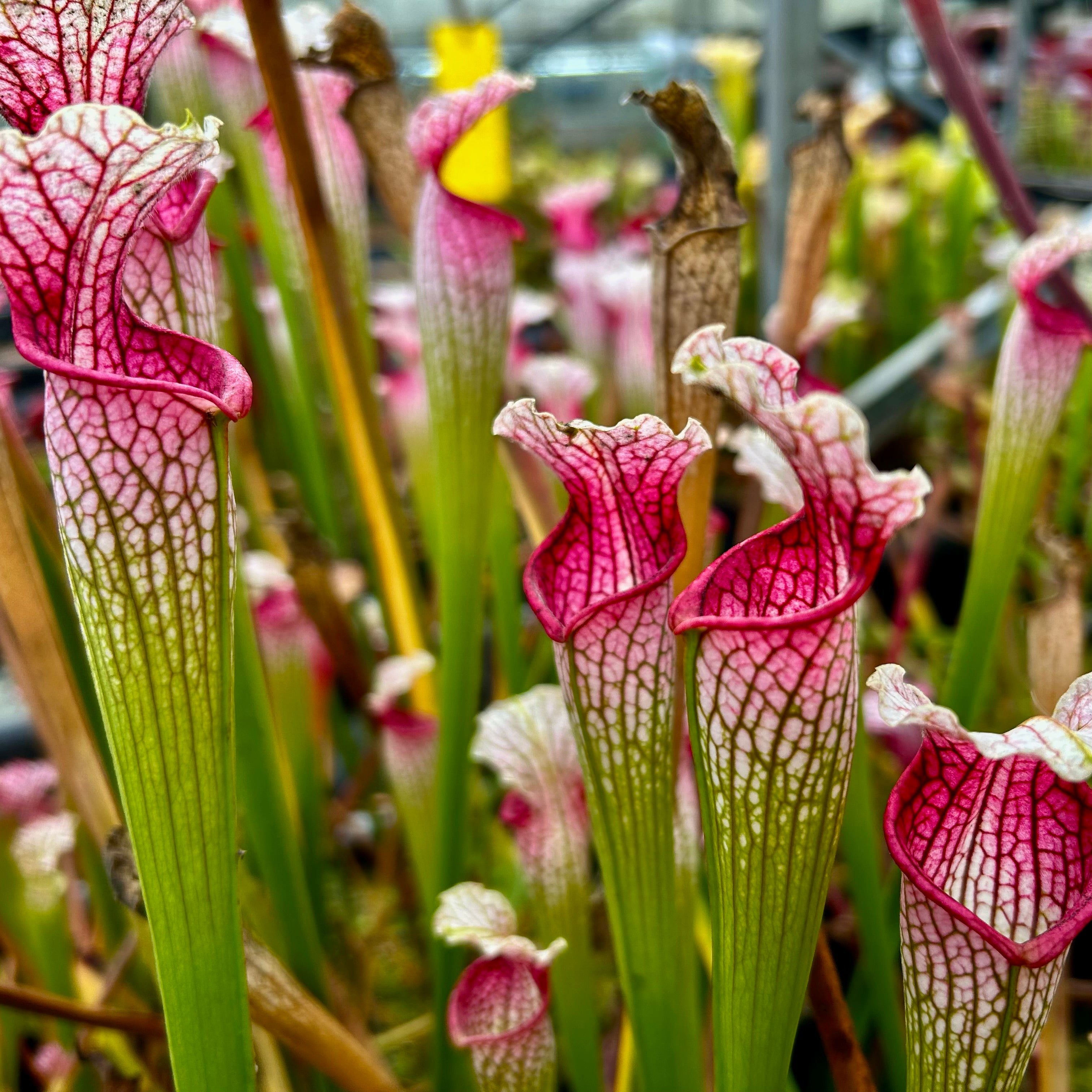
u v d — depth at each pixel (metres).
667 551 0.58
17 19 0.53
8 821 0.83
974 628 0.74
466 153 1.05
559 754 0.70
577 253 1.52
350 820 1.15
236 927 0.56
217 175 0.59
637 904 0.60
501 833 1.01
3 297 0.58
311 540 0.84
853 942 0.82
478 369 0.69
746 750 0.55
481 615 0.72
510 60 2.67
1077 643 0.74
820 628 0.54
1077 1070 0.90
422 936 1.05
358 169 0.80
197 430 0.54
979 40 2.62
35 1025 0.89
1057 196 2.16
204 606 0.55
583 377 0.96
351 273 0.81
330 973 0.73
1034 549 1.23
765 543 0.56
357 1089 0.64
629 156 2.52
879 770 0.93
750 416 0.53
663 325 0.62
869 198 2.17
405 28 3.55
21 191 0.52
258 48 0.65
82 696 0.71
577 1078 0.71
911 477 0.52
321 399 1.30
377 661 1.11
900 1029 0.72
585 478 0.57
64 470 0.54
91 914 1.03
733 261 0.62
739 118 1.86
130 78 0.55
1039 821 0.56
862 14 2.84
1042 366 0.70
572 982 0.70
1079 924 0.55
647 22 3.98
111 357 0.55
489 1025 0.66
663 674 0.58
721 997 0.57
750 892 0.56
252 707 0.68
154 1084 0.76
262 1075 0.69
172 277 0.59
